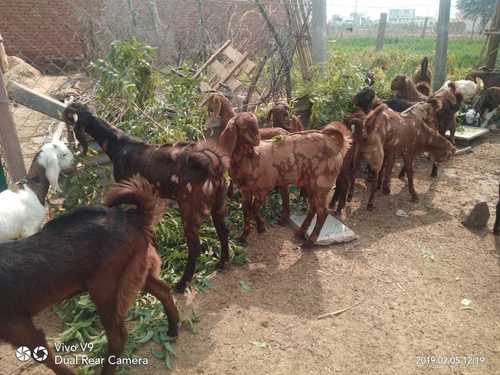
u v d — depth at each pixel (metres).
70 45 8.97
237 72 7.13
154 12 8.38
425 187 6.22
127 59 4.98
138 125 4.74
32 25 9.09
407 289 3.88
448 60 11.73
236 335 3.32
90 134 4.04
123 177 3.91
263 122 6.05
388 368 3.03
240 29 8.59
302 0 6.97
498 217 4.75
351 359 3.11
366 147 5.18
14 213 3.51
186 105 5.26
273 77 6.60
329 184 4.37
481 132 8.25
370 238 4.78
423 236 4.82
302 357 3.12
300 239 4.70
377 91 7.96
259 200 4.44
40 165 3.74
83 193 4.37
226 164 3.68
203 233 4.52
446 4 9.34
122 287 2.67
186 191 3.57
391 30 23.61
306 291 3.85
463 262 4.32
